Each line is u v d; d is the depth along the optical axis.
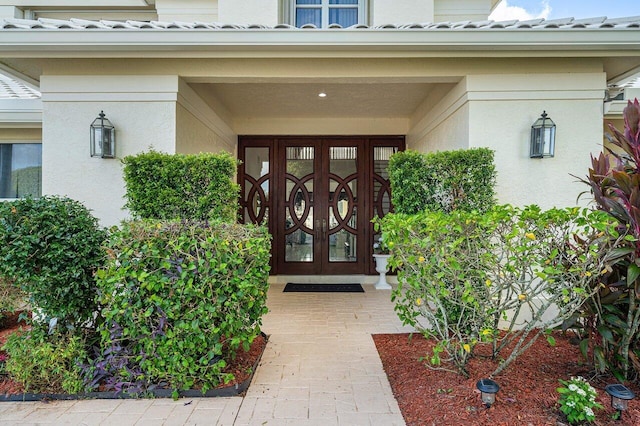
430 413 2.62
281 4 6.75
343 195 8.02
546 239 2.91
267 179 8.00
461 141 5.09
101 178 4.86
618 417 2.43
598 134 4.86
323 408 2.81
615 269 2.93
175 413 2.76
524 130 4.87
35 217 2.95
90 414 2.76
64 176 4.86
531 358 3.44
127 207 4.36
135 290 2.95
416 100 6.62
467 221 2.91
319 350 3.94
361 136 7.96
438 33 4.35
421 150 6.94
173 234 3.03
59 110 4.86
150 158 4.30
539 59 4.84
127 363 3.06
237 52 4.59
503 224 3.04
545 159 4.87
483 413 2.52
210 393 3.01
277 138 7.99
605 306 2.94
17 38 4.27
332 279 7.92
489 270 3.00
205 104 5.94
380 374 3.38
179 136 4.97
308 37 4.39
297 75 4.88
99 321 3.37
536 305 4.65
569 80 4.85
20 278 2.95
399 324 4.86
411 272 3.13
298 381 3.25
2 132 7.41
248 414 2.74
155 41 4.36
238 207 4.86
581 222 2.72
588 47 4.39
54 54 4.57
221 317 3.03
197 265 2.95
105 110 4.85
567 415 2.38
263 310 3.38
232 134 7.71
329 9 6.84
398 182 4.58
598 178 3.08
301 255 8.00
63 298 3.12
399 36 4.38
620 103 6.27
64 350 3.05
